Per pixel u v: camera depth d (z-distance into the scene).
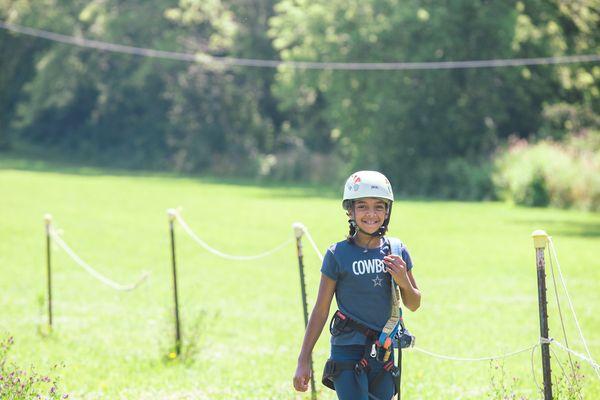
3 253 85.62
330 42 181.25
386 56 175.62
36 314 53.97
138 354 41.31
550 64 173.62
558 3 178.62
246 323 52.44
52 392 26.09
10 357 38.44
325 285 20.69
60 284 67.75
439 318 55.03
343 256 20.62
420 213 131.25
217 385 34.59
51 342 44.12
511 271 76.06
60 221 114.25
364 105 180.25
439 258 83.75
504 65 170.88
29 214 122.31
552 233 104.12
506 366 40.38
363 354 20.31
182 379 35.69
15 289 64.81
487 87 174.00
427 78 173.12
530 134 183.12
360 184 20.56
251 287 68.00
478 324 52.97
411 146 180.00
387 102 175.88
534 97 181.12
